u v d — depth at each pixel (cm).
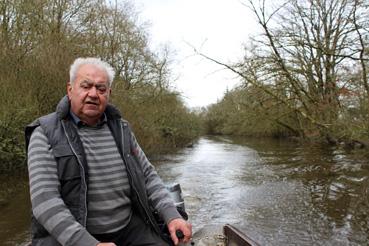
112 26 2012
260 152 2277
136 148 280
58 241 214
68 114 247
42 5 1378
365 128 1187
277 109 1730
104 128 257
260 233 720
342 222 777
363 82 1272
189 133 3509
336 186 1111
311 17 1525
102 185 242
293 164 1622
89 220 239
